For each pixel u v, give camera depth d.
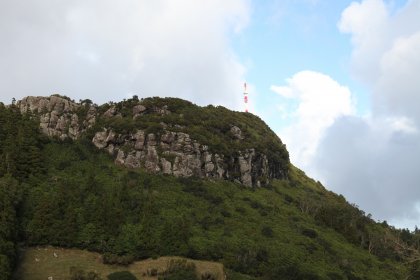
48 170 122.81
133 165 141.62
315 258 119.62
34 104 158.12
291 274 104.38
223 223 122.31
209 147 152.00
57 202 107.19
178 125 157.38
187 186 137.00
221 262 106.50
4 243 86.62
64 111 158.12
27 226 101.56
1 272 79.94
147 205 115.62
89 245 103.56
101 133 149.38
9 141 124.38
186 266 98.44
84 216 107.75
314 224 145.50
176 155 146.00
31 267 92.69
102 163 138.88
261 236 121.56
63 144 140.75
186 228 110.50
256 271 105.88
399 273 128.88
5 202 96.94
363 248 143.88
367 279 118.50
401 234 156.50
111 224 107.56
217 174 149.50
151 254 105.06
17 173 114.19
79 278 88.94
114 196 115.62
